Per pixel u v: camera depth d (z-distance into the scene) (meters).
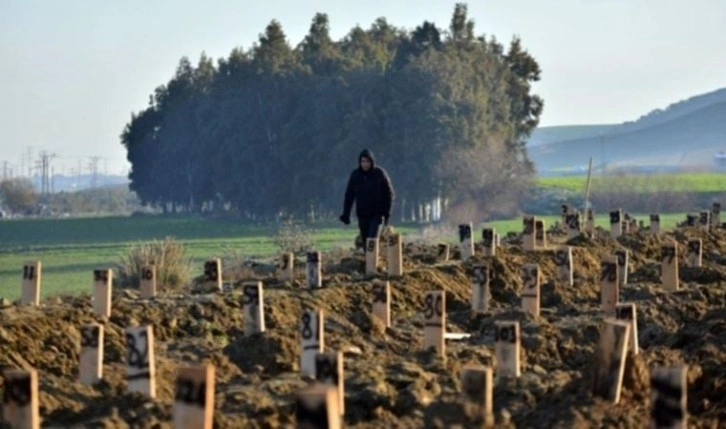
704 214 78.81
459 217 175.38
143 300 41.62
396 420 27.58
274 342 34.66
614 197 195.88
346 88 198.25
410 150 180.25
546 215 181.88
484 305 43.03
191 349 35.91
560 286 48.88
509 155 185.12
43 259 126.88
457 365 33.62
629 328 28.48
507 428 26.36
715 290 48.03
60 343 35.09
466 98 180.88
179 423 23.11
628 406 27.66
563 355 36.97
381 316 39.06
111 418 27.25
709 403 29.70
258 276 57.69
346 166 190.75
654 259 61.72
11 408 23.80
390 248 49.19
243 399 29.11
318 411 20.09
